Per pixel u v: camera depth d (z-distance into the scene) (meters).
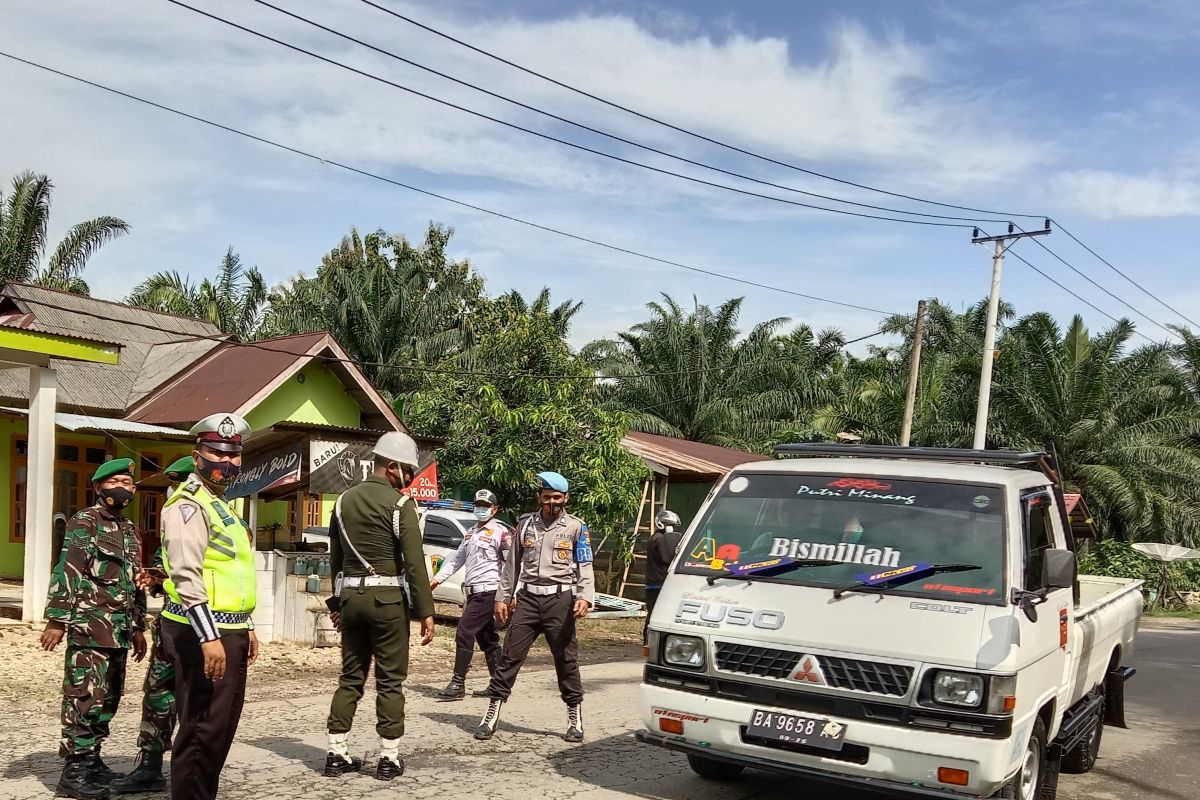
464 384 20.97
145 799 5.81
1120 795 7.41
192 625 4.97
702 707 5.86
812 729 5.54
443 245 40.47
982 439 27.05
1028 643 5.66
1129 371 34.66
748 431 35.91
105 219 32.62
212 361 20.81
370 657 6.64
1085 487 32.09
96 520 6.00
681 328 37.19
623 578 22.22
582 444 19.41
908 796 5.43
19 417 18.09
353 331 33.66
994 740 5.26
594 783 6.60
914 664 5.43
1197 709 11.56
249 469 13.09
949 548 5.99
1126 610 9.16
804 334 43.22
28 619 12.80
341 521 6.48
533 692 10.05
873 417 33.22
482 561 9.70
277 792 6.04
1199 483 32.44
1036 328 32.88
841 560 6.10
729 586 6.18
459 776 6.58
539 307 39.06
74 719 5.74
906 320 40.19
